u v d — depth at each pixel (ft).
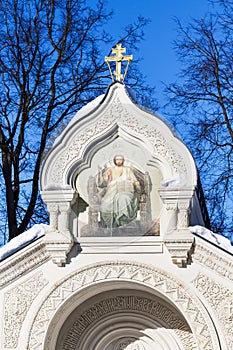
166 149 66.44
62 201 66.54
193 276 65.10
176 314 68.74
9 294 66.90
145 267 65.72
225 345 63.46
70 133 67.62
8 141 103.81
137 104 67.67
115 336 70.49
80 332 69.77
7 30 104.78
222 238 66.90
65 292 66.44
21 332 66.13
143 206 66.59
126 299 69.56
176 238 64.69
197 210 73.20
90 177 67.56
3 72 104.01
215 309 64.23
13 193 102.99
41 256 67.05
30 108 105.09
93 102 69.82
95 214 67.00
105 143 67.77
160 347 68.95
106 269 66.23
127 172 67.31
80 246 66.85
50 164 67.21
